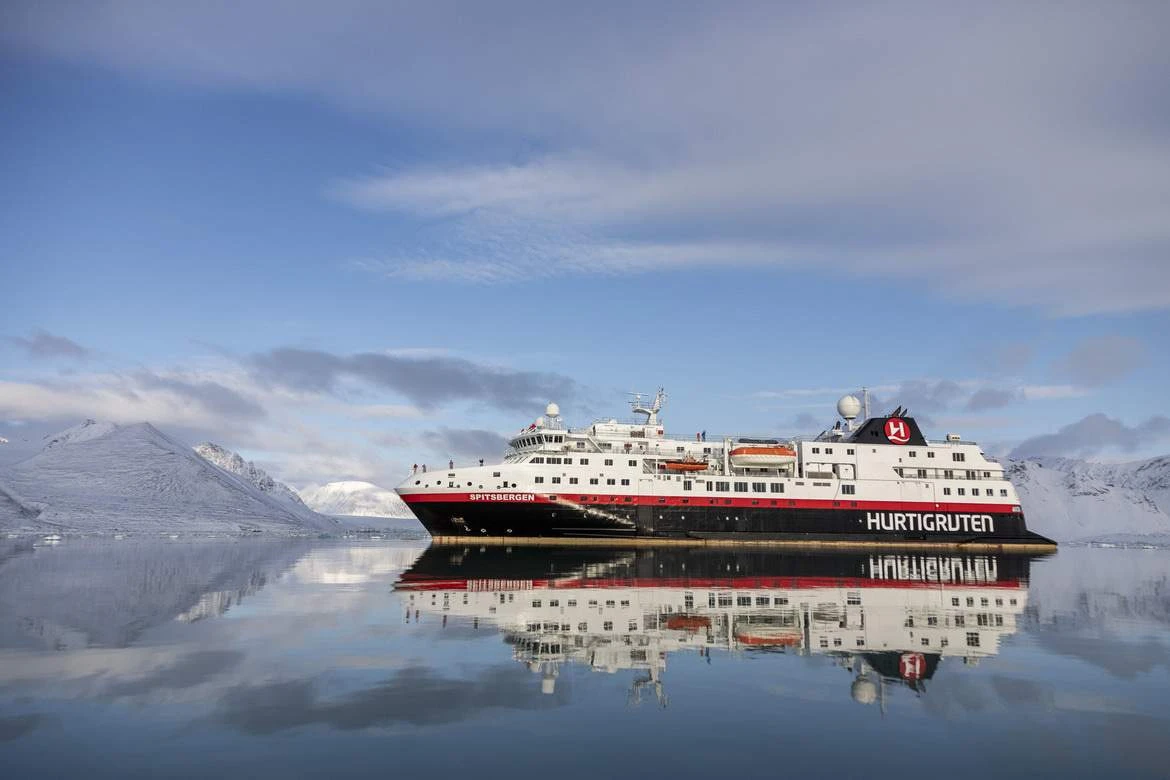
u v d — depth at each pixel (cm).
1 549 5950
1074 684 1638
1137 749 1224
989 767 1141
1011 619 2628
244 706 1383
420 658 1805
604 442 7875
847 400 8919
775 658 1864
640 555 6053
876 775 1100
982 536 8281
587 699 1470
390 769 1088
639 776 1077
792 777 1085
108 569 4153
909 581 4097
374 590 3228
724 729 1299
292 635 2088
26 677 1568
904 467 8306
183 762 1102
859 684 1617
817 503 7981
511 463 7694
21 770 1058
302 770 1078
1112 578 4691
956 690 1576
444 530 7562
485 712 1372
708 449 8162
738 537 7725
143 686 1508
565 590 3303
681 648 1975
